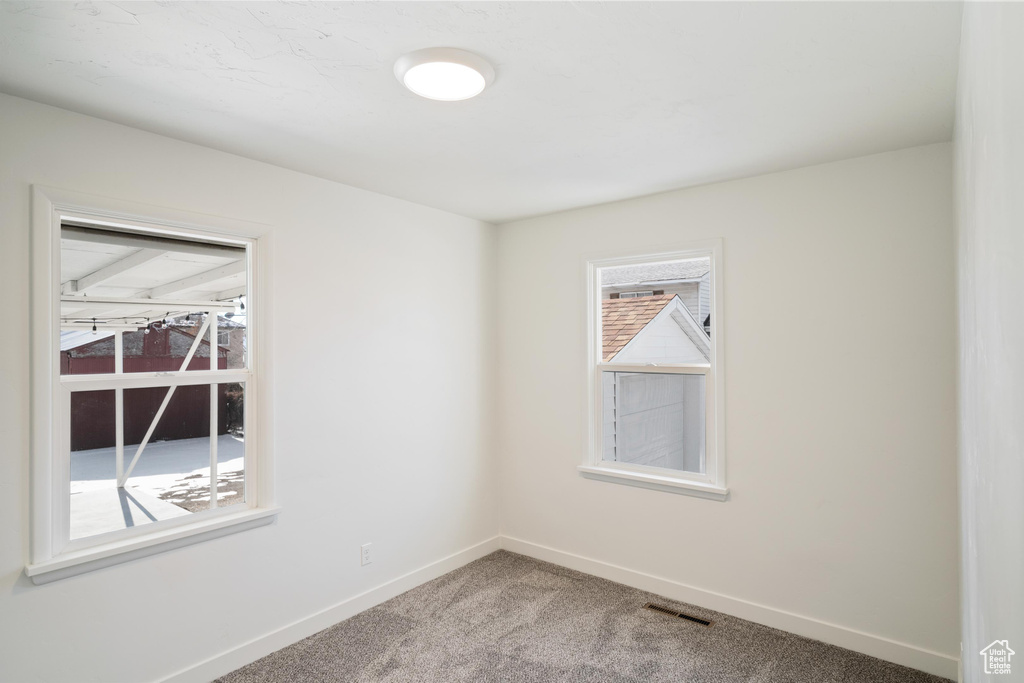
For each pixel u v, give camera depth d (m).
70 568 2.08
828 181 2.75
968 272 1.41
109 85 1.90
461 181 3.01
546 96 2.00
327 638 2.80
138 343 2.36
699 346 3.27
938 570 2.48
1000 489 0.76
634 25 1.55
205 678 2.44
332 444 2.97
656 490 3.30
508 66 1.78
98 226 2.26
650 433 3.41
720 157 2.66
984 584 1.02
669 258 3.29
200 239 2.55
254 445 2.71
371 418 3.17
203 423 2.55
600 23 1.54
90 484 2.20
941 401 2.48
